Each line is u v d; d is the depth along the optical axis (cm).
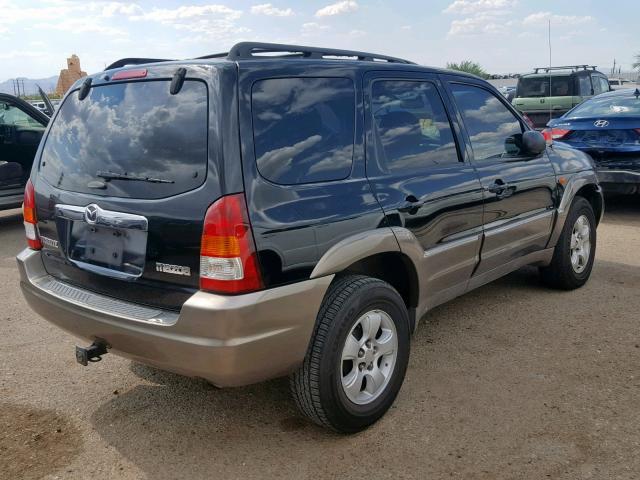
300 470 289
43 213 340
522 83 1566
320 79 315
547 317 464
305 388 295
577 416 326
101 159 308
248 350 266
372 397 319
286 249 275
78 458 302
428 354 406
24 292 352
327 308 295
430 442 307
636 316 463
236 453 304
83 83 342
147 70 305
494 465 287
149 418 338
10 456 304
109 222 296
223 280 262
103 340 302
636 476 276
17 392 369
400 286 362
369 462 293
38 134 886
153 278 284
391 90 355
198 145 273
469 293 523
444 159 382
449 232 373
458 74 415
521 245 450
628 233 725
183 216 270
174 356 273
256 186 270
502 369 382
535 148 437
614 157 767
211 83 276
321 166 302
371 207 315
